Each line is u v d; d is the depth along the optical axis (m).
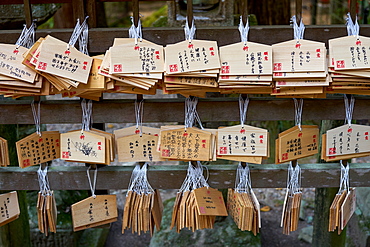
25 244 3.00
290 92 1.76
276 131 4.78
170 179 2.05
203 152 1.91
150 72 1.72
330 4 6.69
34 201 3.83
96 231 3.89
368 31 1.78
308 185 2.05
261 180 2.05
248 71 1.70
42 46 1.68
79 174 2.05
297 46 1.72
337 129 1.91
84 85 1.76
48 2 1.94
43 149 1.99
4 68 1.71
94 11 1.84
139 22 1.81
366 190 3.80
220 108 1.93
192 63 1.70
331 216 2.04
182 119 1.96
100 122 1.97
